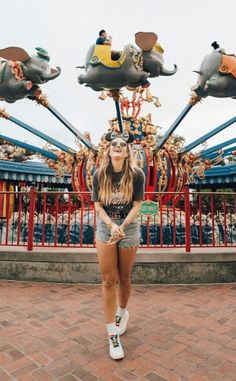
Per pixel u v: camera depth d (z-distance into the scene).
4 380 2.30
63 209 9.38
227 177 15.12
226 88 5.76
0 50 5.87
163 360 2.60
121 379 2.32
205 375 2.38
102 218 2.66
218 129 7.39
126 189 2.67
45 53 6.35
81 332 3.17
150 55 5.95
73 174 8.76
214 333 3.17
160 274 5.16
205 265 5.22
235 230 7.21
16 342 2.93
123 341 2.97
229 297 4.44
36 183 17.14
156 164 7.83
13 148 15.80
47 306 4.00
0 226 6.51
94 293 4.61
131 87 6.10
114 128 8.07
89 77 5.79
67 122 7.68
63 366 2.50
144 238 7.23
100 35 5.79
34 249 5.48
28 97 6.85
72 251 5.29
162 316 3.67
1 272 5.37
